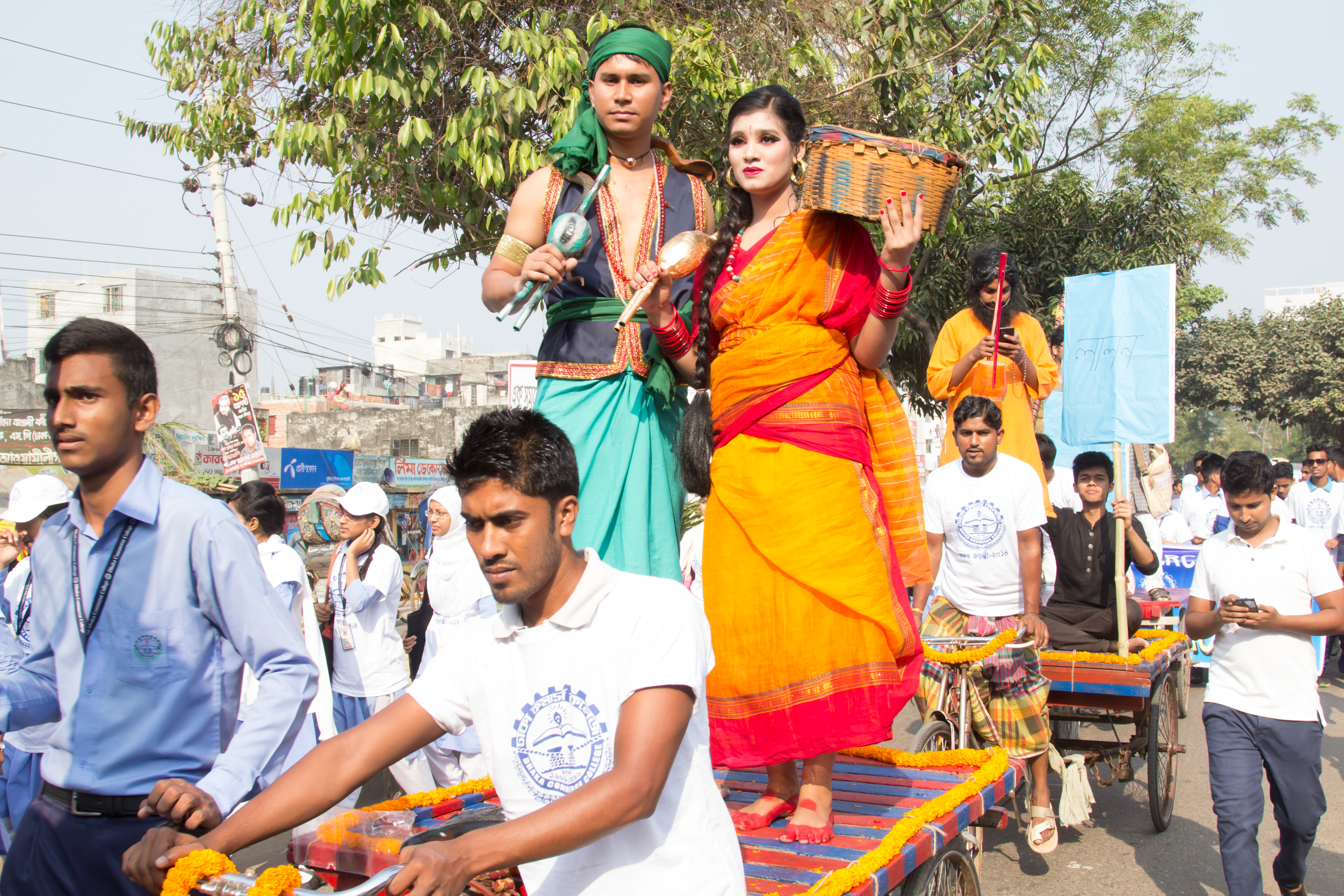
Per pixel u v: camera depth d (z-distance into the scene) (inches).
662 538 138.0
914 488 141.4
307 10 306.3
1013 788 146.9
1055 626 253.9
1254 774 178.5
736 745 125.2
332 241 321.7
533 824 69.9
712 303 133.2
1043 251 576.4
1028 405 254.4
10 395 1179.3
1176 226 598.2
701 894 79.4
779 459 126.0
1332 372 1235.9
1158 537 345.1
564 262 129.0
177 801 89.4
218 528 103.3
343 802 202.7
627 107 137.5
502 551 78.2
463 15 293.9
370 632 229.8
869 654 121.2
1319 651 388.8
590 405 136.7
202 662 104.0
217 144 339.3
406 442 1349.7
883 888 107.2
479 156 288.2
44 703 110.7
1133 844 234.8
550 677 81.6
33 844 103.9
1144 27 582.9
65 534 107.0
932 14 394.6
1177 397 1342.3
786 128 131.6
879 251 344.5
